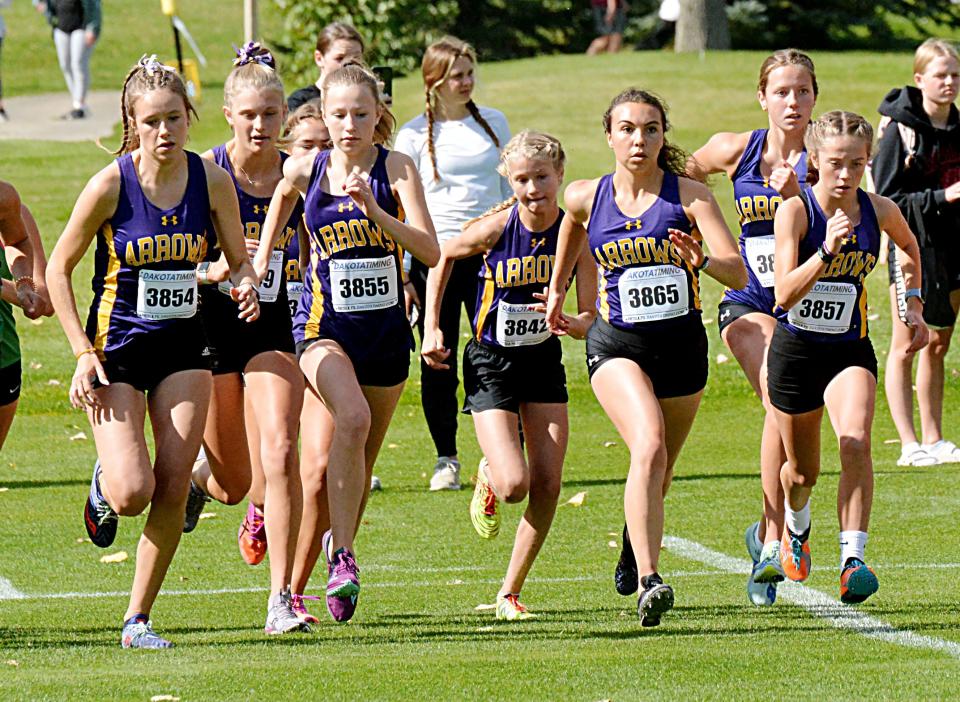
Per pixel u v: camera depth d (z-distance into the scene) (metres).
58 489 34.06
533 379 23.34
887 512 30.23
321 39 32.19
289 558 21.92
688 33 109.44
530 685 17.72
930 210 33.75
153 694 17.36
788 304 21.95
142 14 134.12
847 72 96.75
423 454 38.34
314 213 22.25
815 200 22.20
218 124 85.44
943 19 123.50
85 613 23.25
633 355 22.08
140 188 20.47
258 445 24.42
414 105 87.19
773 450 23.70
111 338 20.66
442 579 25.78
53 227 63.44
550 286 22.88
